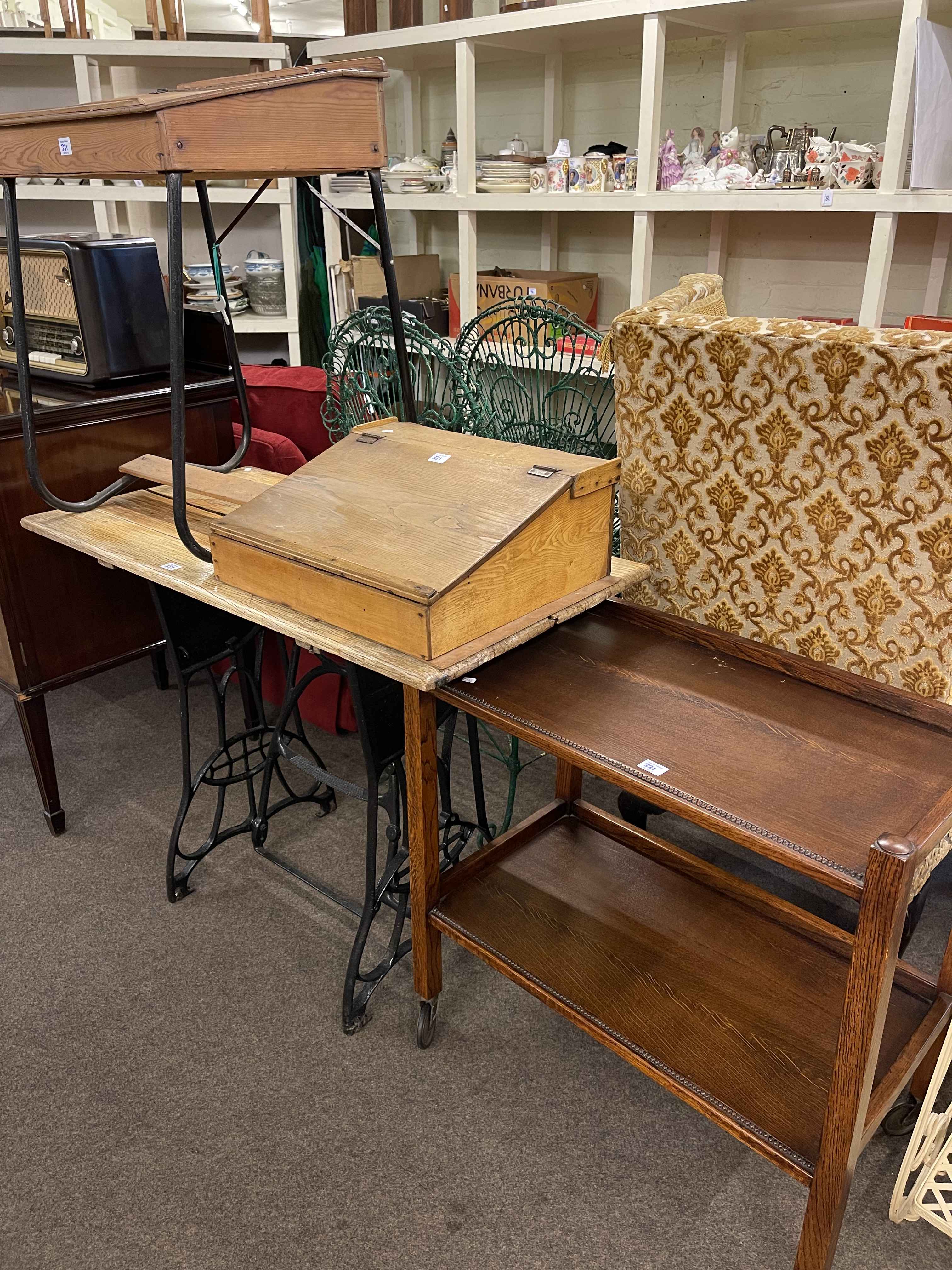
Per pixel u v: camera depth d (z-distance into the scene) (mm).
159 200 3816
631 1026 1468
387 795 1848
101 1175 1520
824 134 3221
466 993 1869
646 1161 1535
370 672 1555
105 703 2926
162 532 1928
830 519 1589
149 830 2346
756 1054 1419
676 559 1836
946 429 1401
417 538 1463
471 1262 1386
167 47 3611
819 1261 1262
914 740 1323
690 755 1277
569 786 1935
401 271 4203
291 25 4062
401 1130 1588
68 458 2170
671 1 2783
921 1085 1531
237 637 2057
